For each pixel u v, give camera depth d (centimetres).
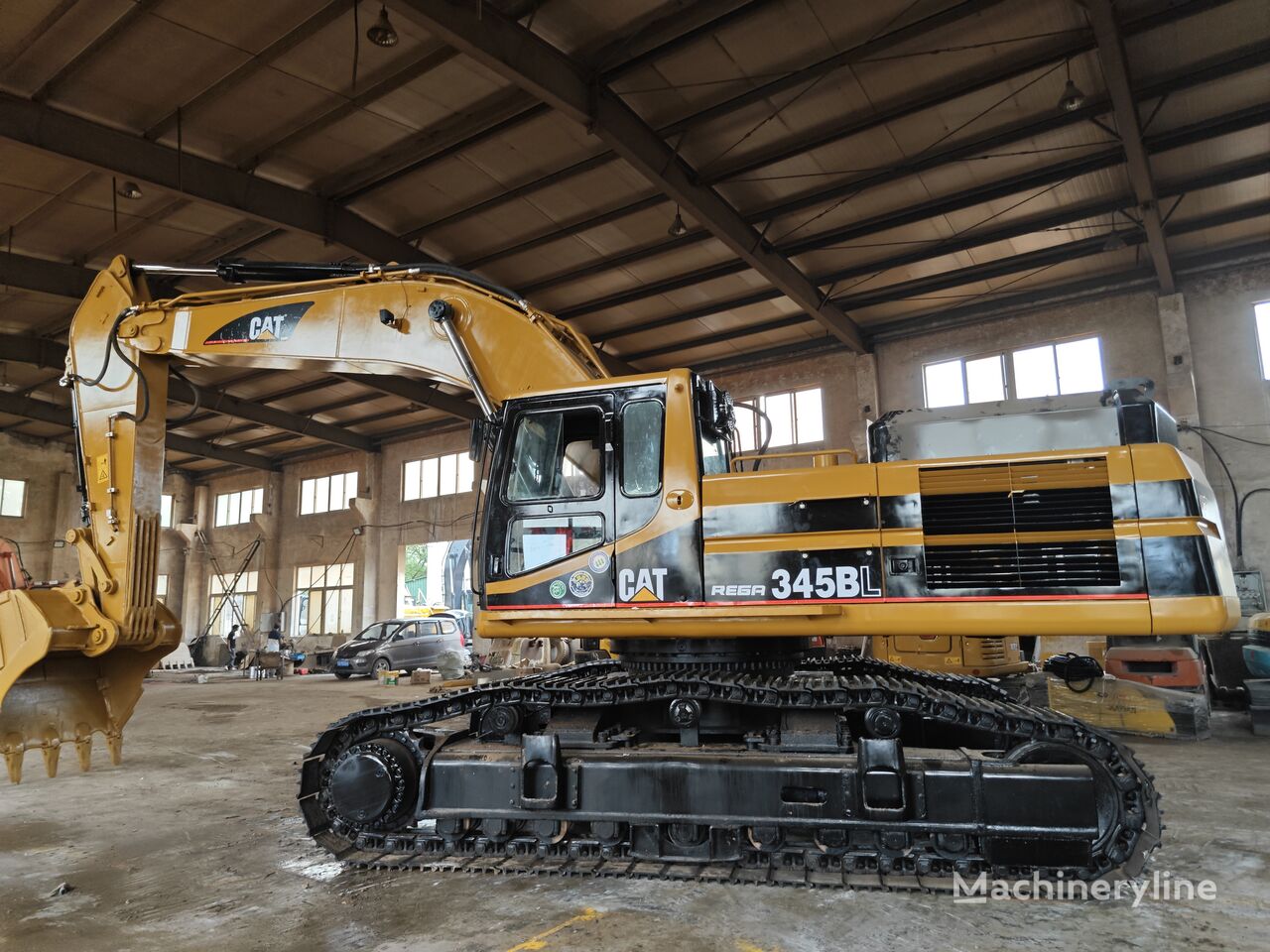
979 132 1104
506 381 505
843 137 1103
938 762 394
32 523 2538
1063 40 940
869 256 1412
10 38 904
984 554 400
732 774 403
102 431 589
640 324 1684
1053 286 1503
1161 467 387
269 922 364
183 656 2588
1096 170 1151
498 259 1427
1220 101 1042
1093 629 380
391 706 465
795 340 1762
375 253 1304
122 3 860
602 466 450
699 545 429
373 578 2523
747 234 1294
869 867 392
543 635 451
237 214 1173
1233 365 1354
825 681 438
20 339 1734
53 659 557
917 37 930
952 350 1617
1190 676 880
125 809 590
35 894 406
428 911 375
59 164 1131
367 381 1952
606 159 1146
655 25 924
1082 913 365
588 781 419
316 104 1030
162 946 339
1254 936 341
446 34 825
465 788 431
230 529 2980
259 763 786
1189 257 1401
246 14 877
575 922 358
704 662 453
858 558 411
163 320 589
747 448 1812
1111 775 375
